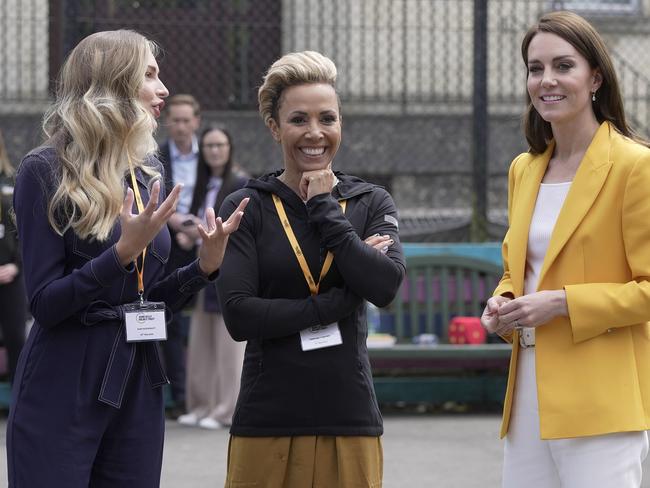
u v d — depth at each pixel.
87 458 7.10
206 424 15.31
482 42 17.36
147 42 7.52
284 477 7.53
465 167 22.80
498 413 16.56
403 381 16.44
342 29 23.20
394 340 16.39
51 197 7.05
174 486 12.29
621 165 7.38
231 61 22.83
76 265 7.19
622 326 7.37
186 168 16.34
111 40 7.37
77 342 7.11
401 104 22.89
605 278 7.40
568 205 7.47
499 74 22.62
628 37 25.05
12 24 22.09
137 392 7.30
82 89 7.31
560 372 7.38
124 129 7.19
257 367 7.55
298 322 7.39
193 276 7.48
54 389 7.09
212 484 12.38
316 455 7.49
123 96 7.30
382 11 23.48
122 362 7.18
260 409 7.51
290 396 7.46
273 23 22.94
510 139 22.94
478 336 16.14
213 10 22.78
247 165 21.84
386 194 8.00
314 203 7.43
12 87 22.00
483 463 13.39
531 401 7.59
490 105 23.23
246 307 7.44
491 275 17.08
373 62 23.48
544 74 7.55
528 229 7.69
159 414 7.43
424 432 15.16
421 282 17.05
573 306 7.24
